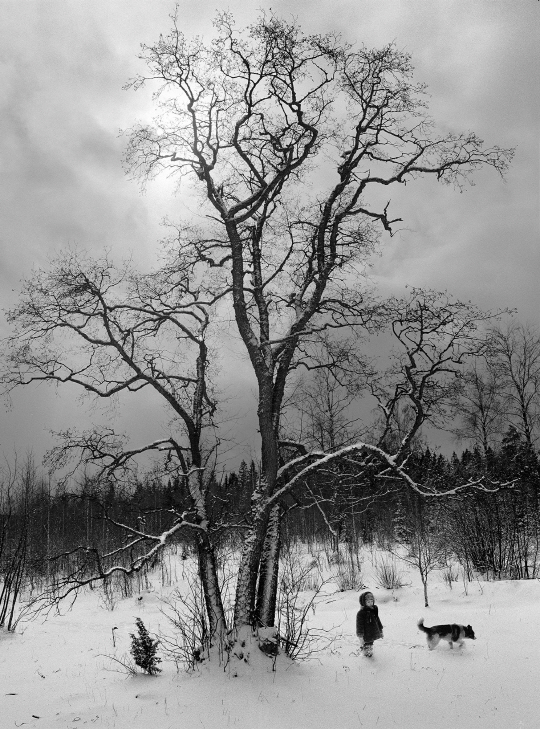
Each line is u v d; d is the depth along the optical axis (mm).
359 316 10438
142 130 11148
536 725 6168
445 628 9336
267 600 9312
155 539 9125
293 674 8344
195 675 8555
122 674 9383
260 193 11078
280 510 10391
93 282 10562
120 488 10000
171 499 10375
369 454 9922
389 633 11031
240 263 10984
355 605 14859
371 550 22266
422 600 14664
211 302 11914
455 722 6496
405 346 9336
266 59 10539
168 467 10328
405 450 9898
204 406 11531
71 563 20438
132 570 8547
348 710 7035
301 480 9547
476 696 7164
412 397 9406
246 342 10719
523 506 17531
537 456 20219
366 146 11086
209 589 9500
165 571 19953
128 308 10930
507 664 8188
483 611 12086
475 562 17750
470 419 19438
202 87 10898
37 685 9039
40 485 18266
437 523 18828
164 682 8570
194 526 9555
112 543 22125
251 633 8781
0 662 10609
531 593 13203
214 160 11070
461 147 11156
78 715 7406
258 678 8117
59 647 11719
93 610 16062
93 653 11078
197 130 11203
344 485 10836
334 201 11391
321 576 18703
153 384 10508
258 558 9422
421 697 7301
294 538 22797
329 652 9656
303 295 12023
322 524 23672
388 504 19531
